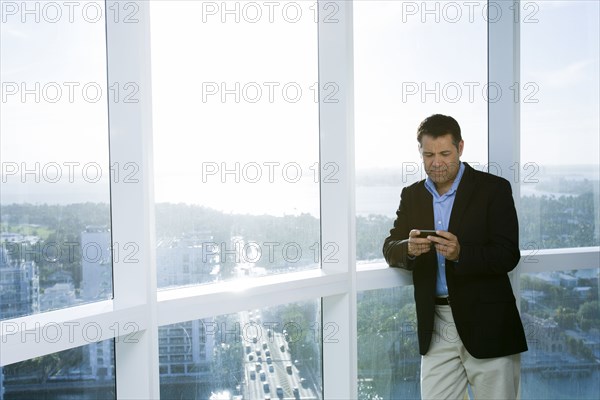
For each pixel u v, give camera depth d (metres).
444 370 2.55
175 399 2.37
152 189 2.09
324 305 2.79
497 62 3.02
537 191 3.11
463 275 2.43
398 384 2.95
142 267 2.08
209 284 2.42
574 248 3.16
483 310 2.41
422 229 2.55
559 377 3.18
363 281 2.74
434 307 2.51
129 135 2.07
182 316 2.17
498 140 3.02
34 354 1.72
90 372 2.07
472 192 2.46
